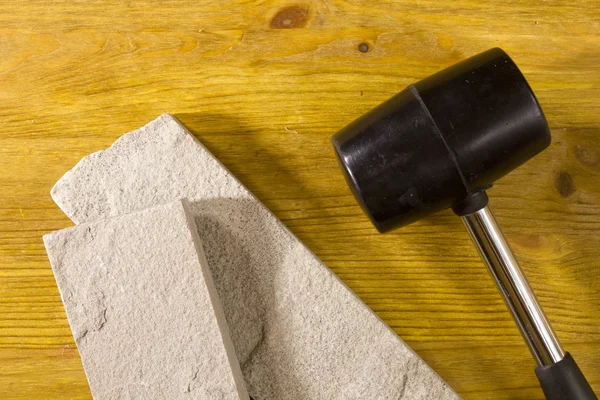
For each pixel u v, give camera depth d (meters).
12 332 0.67
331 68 0.67
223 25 0.67
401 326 0.66
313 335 0.63
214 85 0.67
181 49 0.67
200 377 0.61
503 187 0.66
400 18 0.67
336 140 0.60
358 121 0.59
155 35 0.67
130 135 0.64
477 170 0.58
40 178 0.67
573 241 0.66
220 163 0.64
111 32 0.67
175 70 0.67
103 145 0.67
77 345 0.61
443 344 0.66
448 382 0.66
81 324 0.61
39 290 0.67
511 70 0.58
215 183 0.64
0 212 0.67
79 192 0.64
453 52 0.67
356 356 0.63
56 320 0.67
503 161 0.58
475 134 0.57
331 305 0.63
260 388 0.63
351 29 0.67
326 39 0.67
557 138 0.66
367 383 0.63
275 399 0.63
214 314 0.61
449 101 0.58
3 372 0.66
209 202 0.64
